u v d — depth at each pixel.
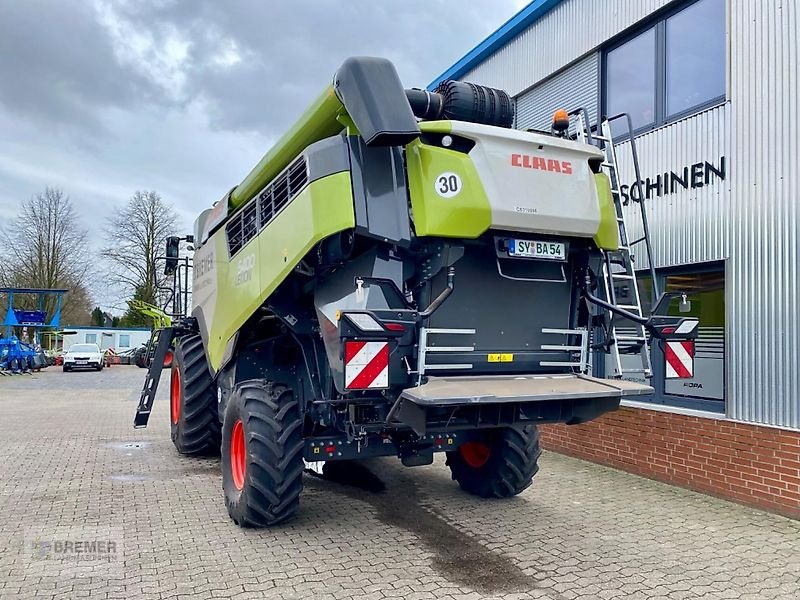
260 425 4.92
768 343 5.93
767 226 5.98
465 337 4.55
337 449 5.06
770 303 5.93
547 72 9.14
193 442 7.83
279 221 4.95
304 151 4.61
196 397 7.78
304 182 4.58
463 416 4.32
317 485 6.66
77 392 18.58
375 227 4.18
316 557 4.54
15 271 45.88
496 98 5.04
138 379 25.39
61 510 5.64
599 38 8.16
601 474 7.32
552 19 9.05
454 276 4.44
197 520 5.36
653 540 5.04
